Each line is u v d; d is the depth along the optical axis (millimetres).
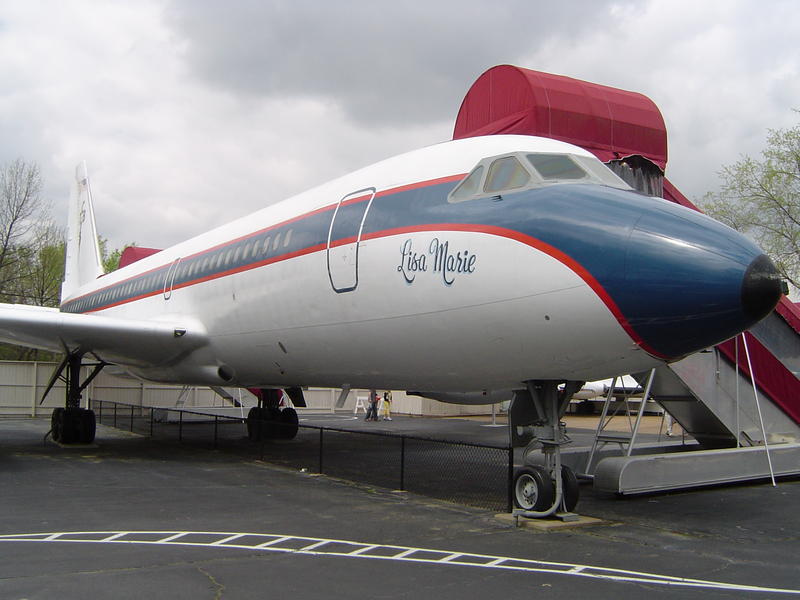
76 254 24578
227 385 13719
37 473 10188
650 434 19688
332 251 8633
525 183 6859
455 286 6840
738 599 4492
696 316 5605
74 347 13602
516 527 6672
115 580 4738
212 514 7137
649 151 11391
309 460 12078
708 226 5953
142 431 18547
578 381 7102
